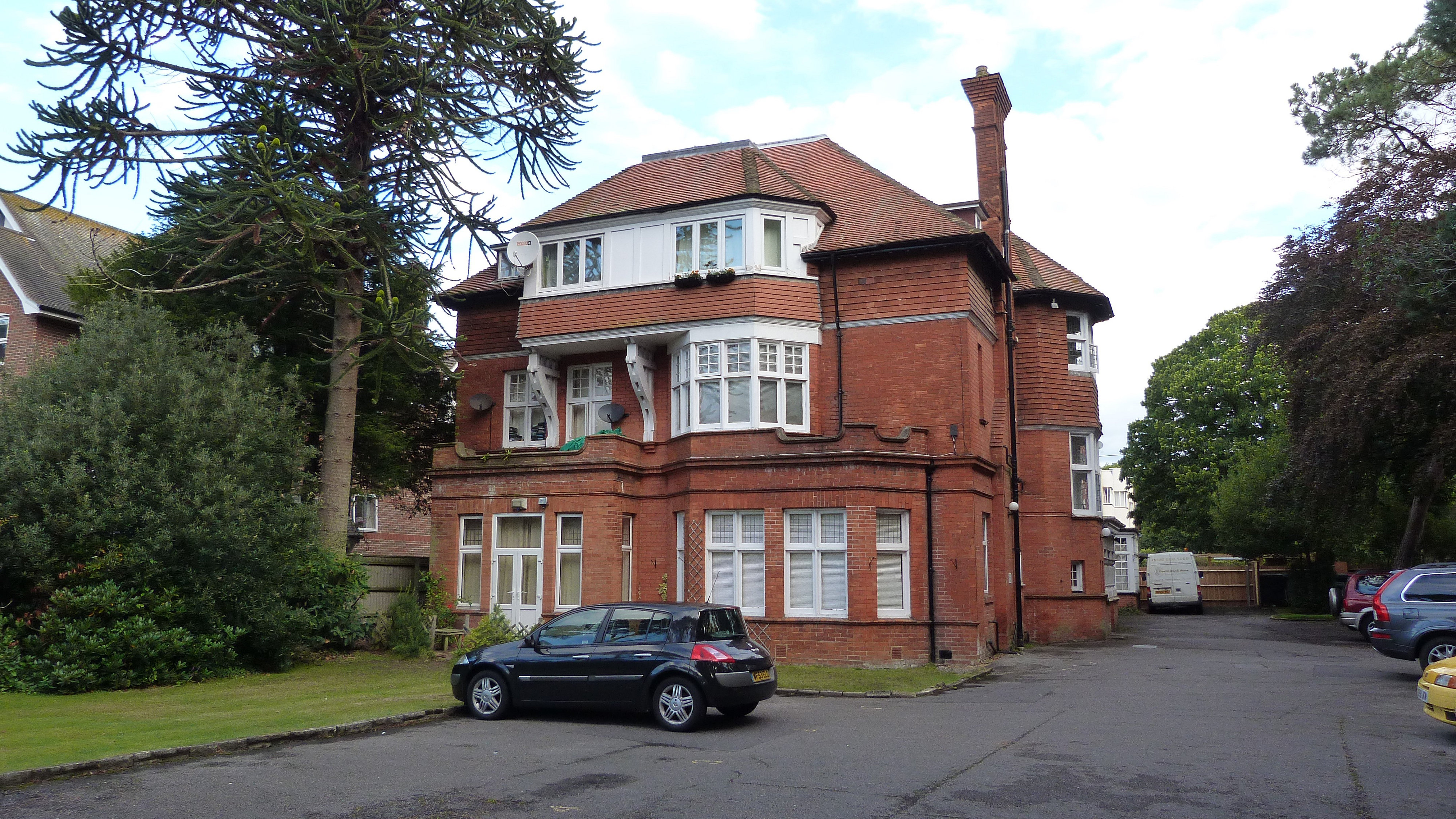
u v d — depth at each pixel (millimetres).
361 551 36219
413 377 25750
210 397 16906
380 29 17328
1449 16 17844
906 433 18516
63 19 15945
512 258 21969
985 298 22062
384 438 24391
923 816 6965
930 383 19516
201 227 16547
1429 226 18953
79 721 11375
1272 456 34281
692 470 18875
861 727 11156
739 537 18562
